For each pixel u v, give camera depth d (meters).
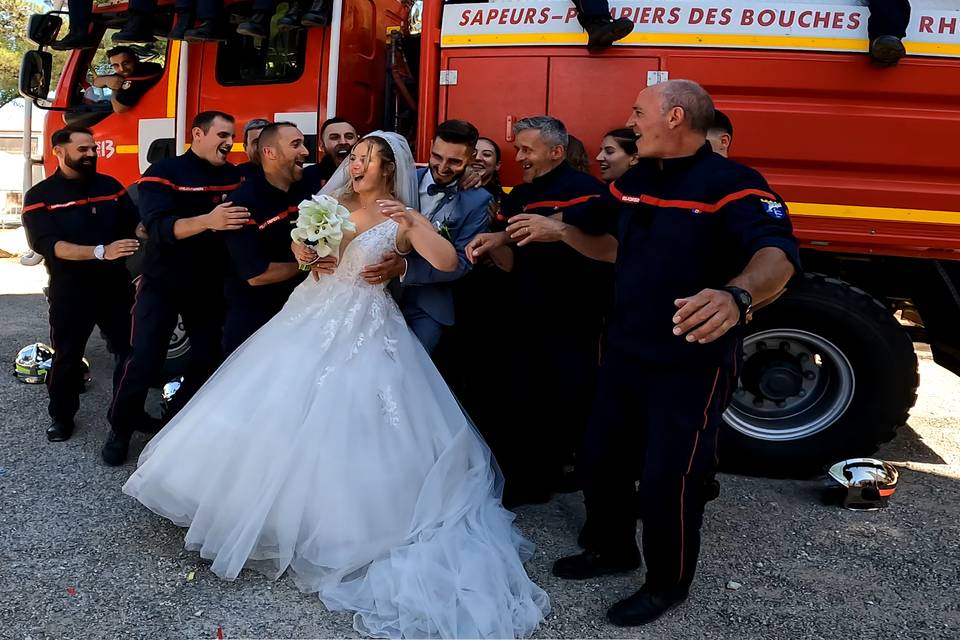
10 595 2.68
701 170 2.43
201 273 3.75
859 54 3.54
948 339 3.89
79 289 4.03
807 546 3.26
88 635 2.48
